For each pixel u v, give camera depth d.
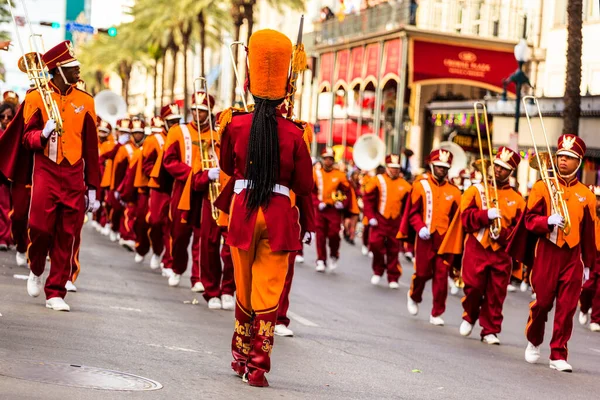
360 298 24.23
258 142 11.06
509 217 18.38
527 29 55.09
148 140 23.92
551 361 15.75
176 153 19.78
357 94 68.50
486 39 55.22
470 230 18.27
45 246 15.81
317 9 76.44
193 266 21.08
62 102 15.61
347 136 67.56
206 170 18.19
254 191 11.09
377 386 12.29
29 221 15.59
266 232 11.17
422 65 54.59
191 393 10.41
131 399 9.78
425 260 21.33
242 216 11.15
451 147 33.94
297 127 11.35
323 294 24.38
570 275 15.54
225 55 98.50
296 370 12.91
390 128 65.12
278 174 11.19
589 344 19.81
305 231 12.68
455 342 17.89
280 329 16.34
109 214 35.53
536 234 15.62
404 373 13.61
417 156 61.41
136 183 25.81
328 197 30.84
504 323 21.95
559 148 15.69
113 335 13.82
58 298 15.74
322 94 74.25
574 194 15.65
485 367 15.09
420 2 58.69
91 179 16.08
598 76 46.16
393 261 27.56
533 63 53.41
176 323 15.96
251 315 11.67
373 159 37.88
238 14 60.56
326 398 11.05
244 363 11.67
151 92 140.38
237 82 13.48
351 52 60.59
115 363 11.66
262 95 11.18
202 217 18.56
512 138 35.62
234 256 11.38
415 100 61.47
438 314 20.48
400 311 22.34
